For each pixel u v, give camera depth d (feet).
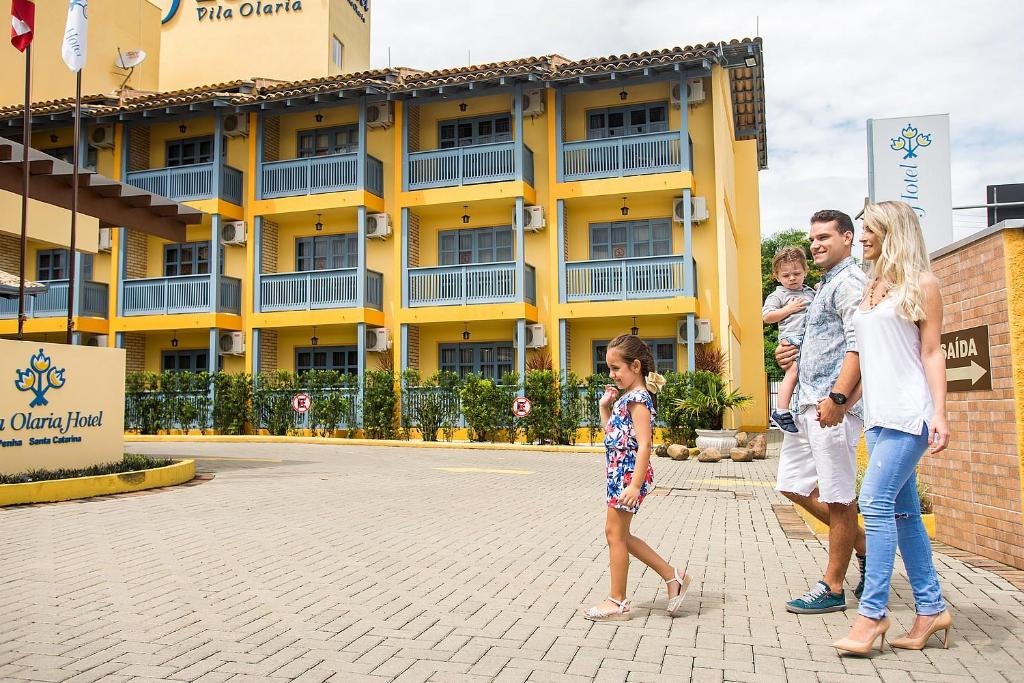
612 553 14.76
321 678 11.70
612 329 71.56
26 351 32.94
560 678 11.70
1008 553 18.45
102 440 36.32
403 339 73.61
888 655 12.64
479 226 75.92
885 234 13.19
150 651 12.94
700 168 70.38
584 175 70.64
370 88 73.56
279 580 17.92
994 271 18.74
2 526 24.75
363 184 74.74
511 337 74.23
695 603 15.97
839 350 14.84
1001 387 18.58
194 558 20.22
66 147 84.33
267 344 78.95
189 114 78.95
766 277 127.13
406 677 11.75
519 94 71.72
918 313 12.58
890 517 12.71
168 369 82.53
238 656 12.69
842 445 14.64
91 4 91.25
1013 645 13.06
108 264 83.05
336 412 71.92
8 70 84.69
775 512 29.48
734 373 73.46
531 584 17.62
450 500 31.89
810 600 15.16
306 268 80.38
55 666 12.20
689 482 40.55
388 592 16.88
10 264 81.20
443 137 78.18
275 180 77.92
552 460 53.67
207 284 76.69
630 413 14.70
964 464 20.40
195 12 101.86
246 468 44.29
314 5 98.48
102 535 23.34
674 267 66.85
